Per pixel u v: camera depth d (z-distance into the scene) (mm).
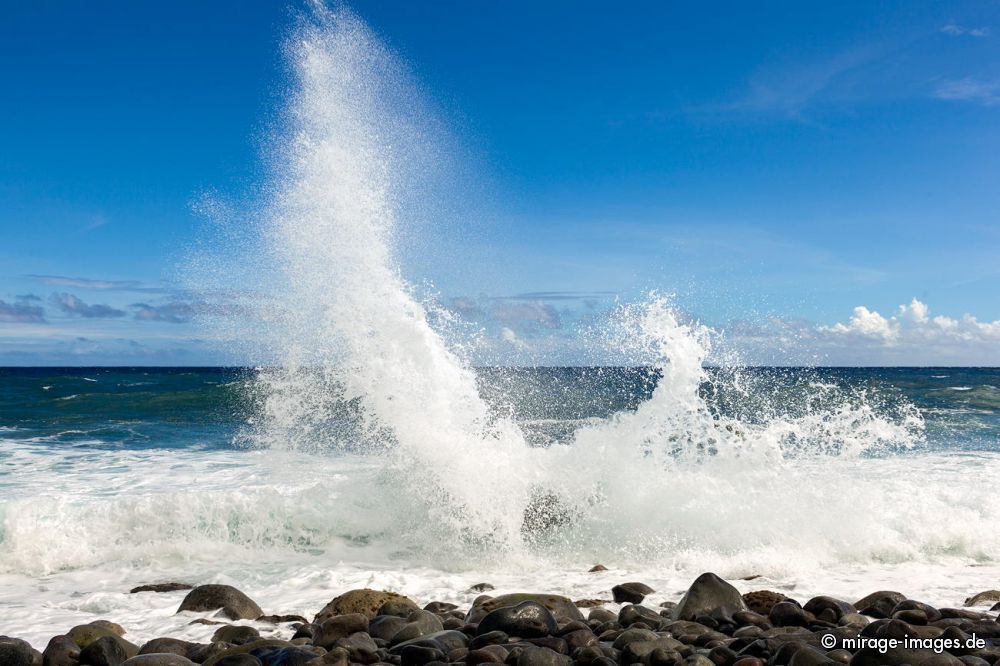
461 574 5871
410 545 6648
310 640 3838
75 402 19469
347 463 9859
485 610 4062
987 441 12508
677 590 5074
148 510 6961
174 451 11773
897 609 4020
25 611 4895
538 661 3143
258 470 9859
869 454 10812
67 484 8992
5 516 6711
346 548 6621
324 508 6992
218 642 3639
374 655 3385
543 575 5727
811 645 3293
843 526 6363
